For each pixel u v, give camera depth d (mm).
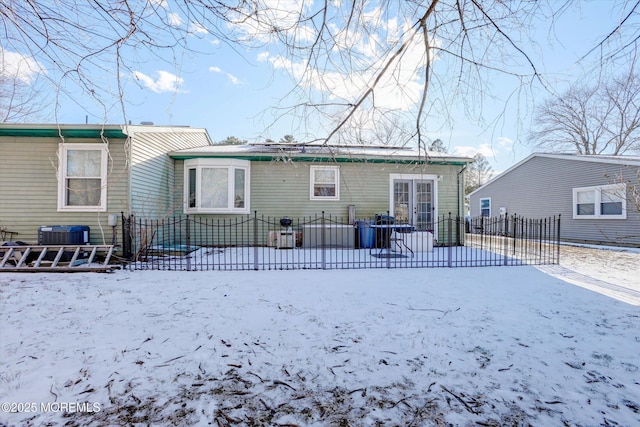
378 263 7273
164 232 9305
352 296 4430
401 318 3547
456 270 6414
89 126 6961
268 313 3697
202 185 9680
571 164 12773
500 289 4863
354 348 2789
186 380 2268
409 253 8969
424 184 10656
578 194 12531
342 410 1949
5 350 2701
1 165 7387
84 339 2943
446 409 1959
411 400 2051
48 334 3055
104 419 1842
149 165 8484
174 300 4219
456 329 3229
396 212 10508
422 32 2547
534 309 3885
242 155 9492
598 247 10773
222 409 1949
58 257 6391
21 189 7430
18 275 5871
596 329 3236
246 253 8867
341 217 10266
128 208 7547
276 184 10133
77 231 6984
